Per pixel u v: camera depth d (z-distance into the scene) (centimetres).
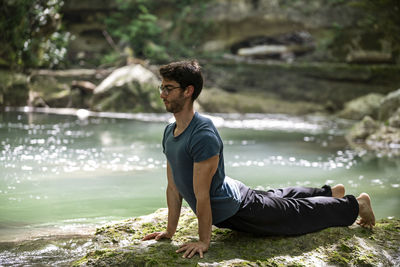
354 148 822
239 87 1611
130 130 973
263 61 1666
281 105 1528
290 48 1756
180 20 1778
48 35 1344
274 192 340
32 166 598
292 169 626
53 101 1328
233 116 1404
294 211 318
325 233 320
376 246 317
